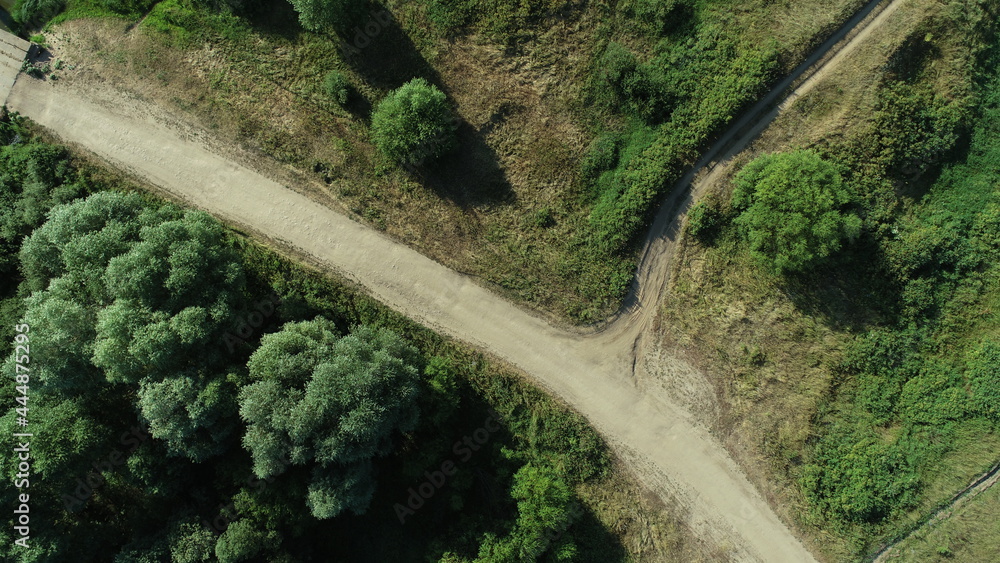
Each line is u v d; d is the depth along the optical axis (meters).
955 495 47.12
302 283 50.53
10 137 52.06
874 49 46.00
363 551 52.31
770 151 47.62
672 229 49.81
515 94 50.62
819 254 43.69
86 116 52.00
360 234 51.47
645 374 51.12
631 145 49.78
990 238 46.09
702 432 50.88
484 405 51.00
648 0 48.12
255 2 51.31
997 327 46.53
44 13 53.03
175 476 46.22
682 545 50.56
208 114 51.75
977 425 46.78
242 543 44.41
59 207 45.56
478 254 51.22
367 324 50.72
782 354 49.38
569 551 47.56
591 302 50.69
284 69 51.69
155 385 42.09
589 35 49.53
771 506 50.09
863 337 48.09
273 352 43.38
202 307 43.16
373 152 51.19
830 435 49.09
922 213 47.09
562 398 51.22
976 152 46.19
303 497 46.53
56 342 41.91
